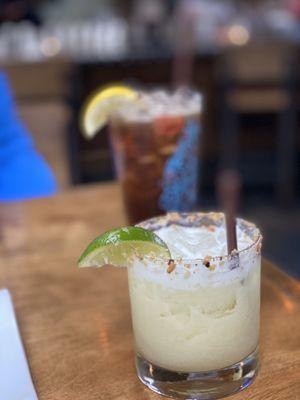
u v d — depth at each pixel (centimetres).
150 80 164
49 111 135
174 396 27
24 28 182
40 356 32
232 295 26
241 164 175
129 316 35
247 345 28
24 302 38
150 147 44
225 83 158
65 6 211
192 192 47
